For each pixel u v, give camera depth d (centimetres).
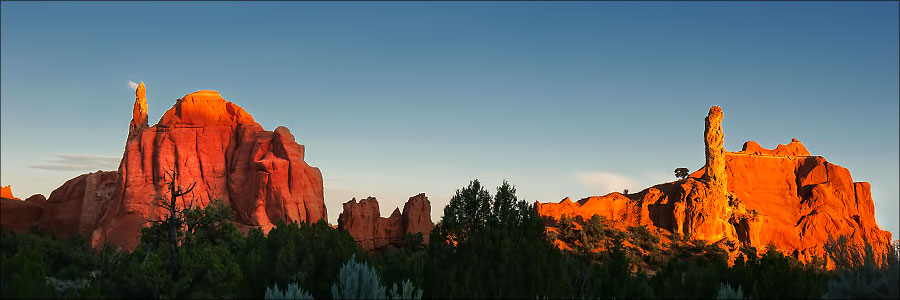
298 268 4078
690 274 3916
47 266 3859
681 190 13075
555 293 3338
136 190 8625
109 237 7806
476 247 3434
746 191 14738
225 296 4244
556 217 12244
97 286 3878
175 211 4903
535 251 3397
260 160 9200
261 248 4475
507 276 3262
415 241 9131
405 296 3195
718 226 12381
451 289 3259
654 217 12938
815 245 13500
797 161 15638
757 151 16000
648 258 10006
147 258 4325
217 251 4388
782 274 3653
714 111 13688
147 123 10956
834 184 15050
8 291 3209
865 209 14900
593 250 9912
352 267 3384
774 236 13425
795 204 14675
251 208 9006
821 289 3409
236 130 9844
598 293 4166
